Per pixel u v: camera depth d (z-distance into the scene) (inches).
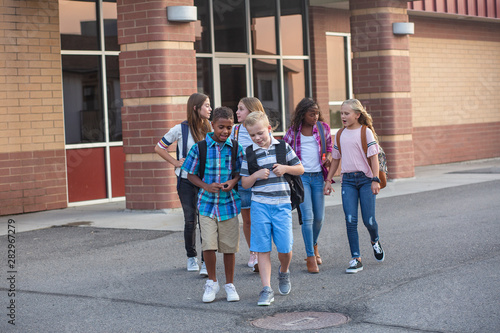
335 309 226.8
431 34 770.8
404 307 224.1
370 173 278.7
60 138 497.7
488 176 625.0
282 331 205.6
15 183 474.3
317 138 284.0
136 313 230.1
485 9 772.0
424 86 765.3
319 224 287.3
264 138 239.5
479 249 307.1
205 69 583.2
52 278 282.5
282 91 637.9
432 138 776.3
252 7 615.8
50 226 415.5
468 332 197.3
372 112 607.2
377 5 597.9
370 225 282.0
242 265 301.1
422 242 329.4
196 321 219.3
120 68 455.8
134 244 350.0
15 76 473.7
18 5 474.3
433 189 538.3
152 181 450.6
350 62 698.2
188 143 288.2
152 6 442.6
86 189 520.1
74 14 514.6
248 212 289.9
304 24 657.6
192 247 289.7
